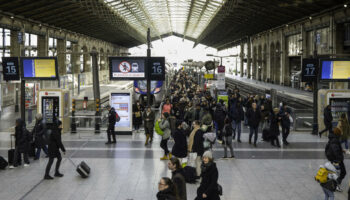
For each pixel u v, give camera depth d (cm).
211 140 1125
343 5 3191
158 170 1163
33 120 2333
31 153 1331
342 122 1350
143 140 1673
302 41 4384
